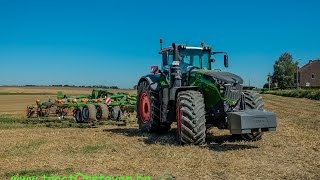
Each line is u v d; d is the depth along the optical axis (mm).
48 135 12570
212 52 12312
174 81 11273
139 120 13789
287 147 9547
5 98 61719
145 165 7629
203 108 9930
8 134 12906
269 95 64375
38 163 7996
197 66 12078
